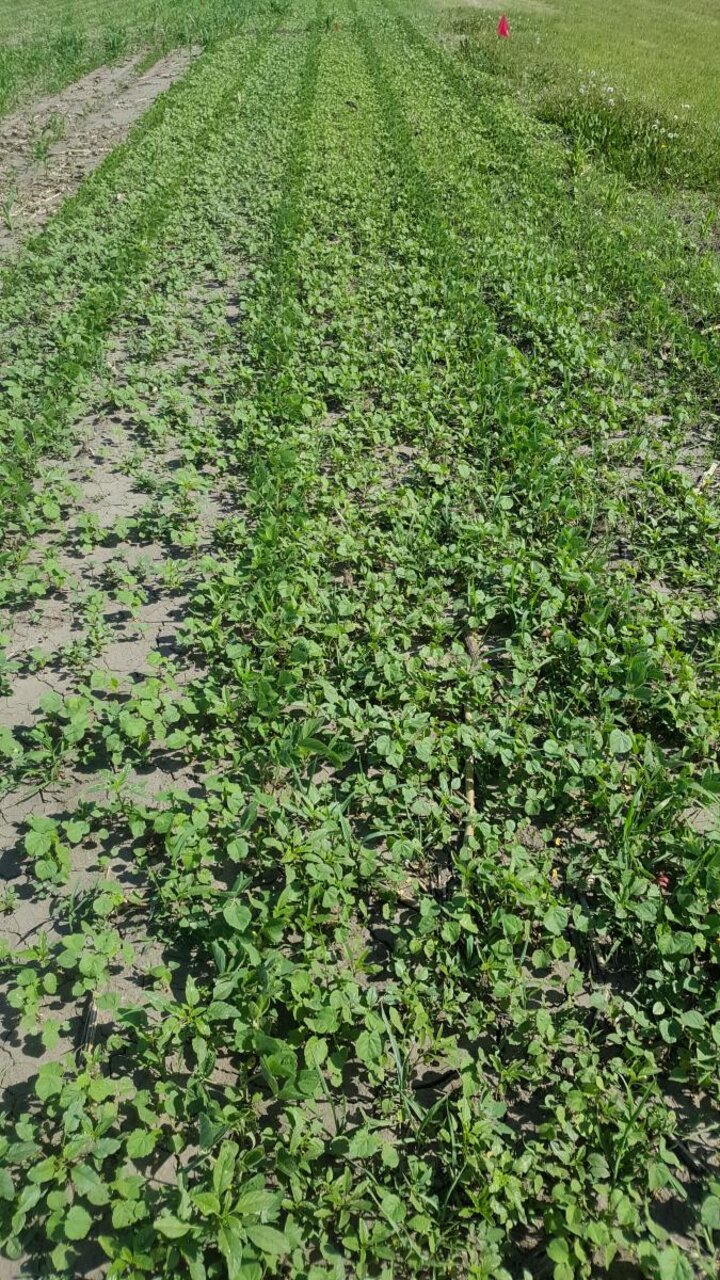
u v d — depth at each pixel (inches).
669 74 735.7
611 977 128.8
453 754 158.2
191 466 236.2
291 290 327.3
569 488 226.2
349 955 124.6
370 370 278.4
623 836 139.9
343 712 161.5
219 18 947.3
